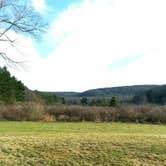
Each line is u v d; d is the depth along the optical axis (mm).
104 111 55469
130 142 27328
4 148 25172
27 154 24734
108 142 27094
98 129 41844
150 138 28953
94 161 24500
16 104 57656
